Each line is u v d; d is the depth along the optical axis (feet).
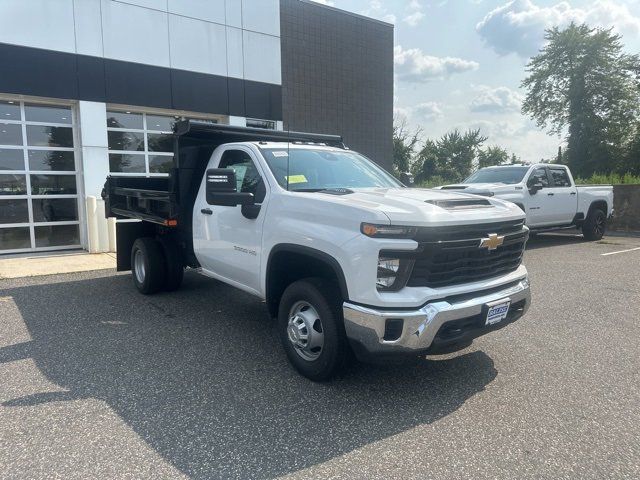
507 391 12.78
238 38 42.60
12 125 34.01
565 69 163.63
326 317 12.48
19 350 15.65
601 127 157.28
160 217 20.77
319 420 11.23
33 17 32.68
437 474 9.20
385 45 54.85
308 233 12.88
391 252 11.32
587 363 14.71
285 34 46.44
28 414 11.39
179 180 19.56
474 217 12.30
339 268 11.99
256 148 16.46
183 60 39.52
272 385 13.07
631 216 51.78
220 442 10.27
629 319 19.17
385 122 55.62
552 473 9.23
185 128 18.28
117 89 36.40
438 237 11.62
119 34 36.24
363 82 53.11
